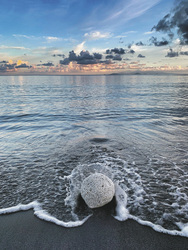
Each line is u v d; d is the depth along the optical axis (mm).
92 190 2828
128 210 2875
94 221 2650
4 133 7324
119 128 7906
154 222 2621
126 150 5449
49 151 5434
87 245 2246
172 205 2998
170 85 40719
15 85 46156
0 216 2793
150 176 3955
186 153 5180
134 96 20562
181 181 3750
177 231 2434
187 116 10078
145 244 2254
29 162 4723
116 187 3506
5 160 4840
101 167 4387
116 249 2189
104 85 44594
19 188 3562
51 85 46344
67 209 2932
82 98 19438
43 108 13391
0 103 15891
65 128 8016
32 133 7312
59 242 2297
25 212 2887
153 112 11383
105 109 12766
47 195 3332
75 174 4094
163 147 5652
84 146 5805
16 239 2350
